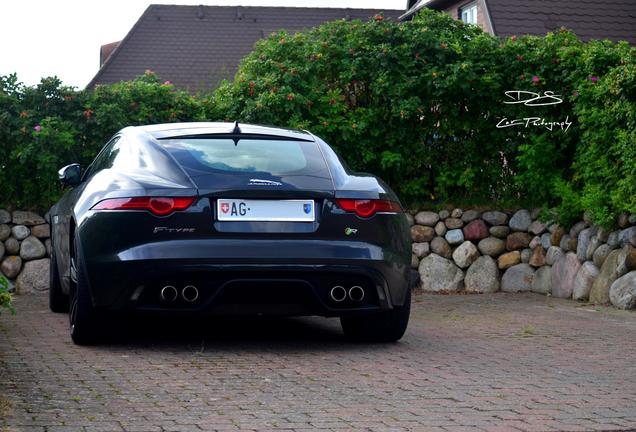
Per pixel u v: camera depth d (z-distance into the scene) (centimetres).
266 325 872
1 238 1212
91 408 516
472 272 1253
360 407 529
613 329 877
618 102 1059
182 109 1275
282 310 696
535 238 1239
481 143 1291
